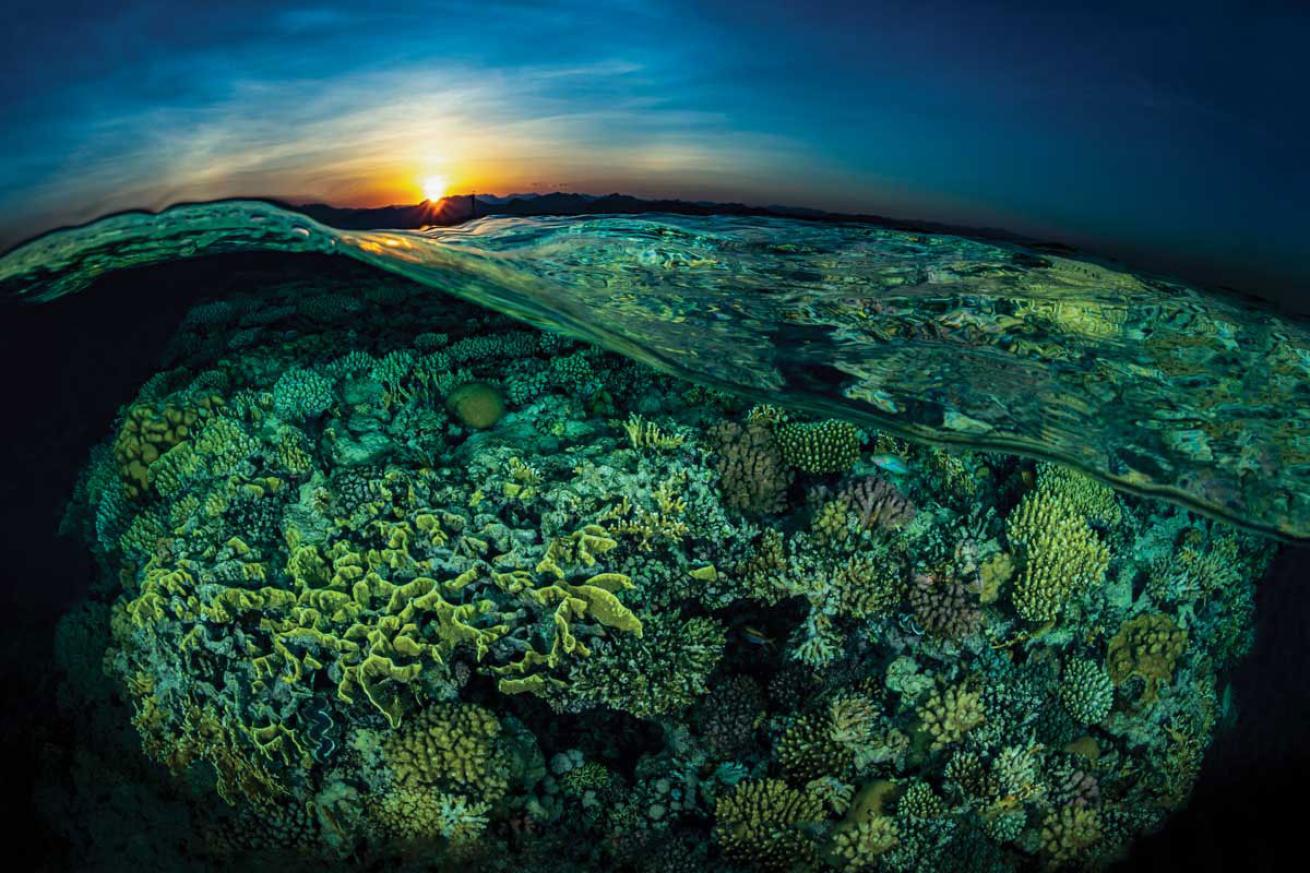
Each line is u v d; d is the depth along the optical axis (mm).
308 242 2693
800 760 2244
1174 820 2654
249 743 2365
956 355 2400
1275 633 3170
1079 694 2412
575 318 2455
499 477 2305
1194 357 2445
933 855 2264
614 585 2209
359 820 2334
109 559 3049
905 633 2277
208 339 3250
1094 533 2383
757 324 2496
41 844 2889
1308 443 2320
